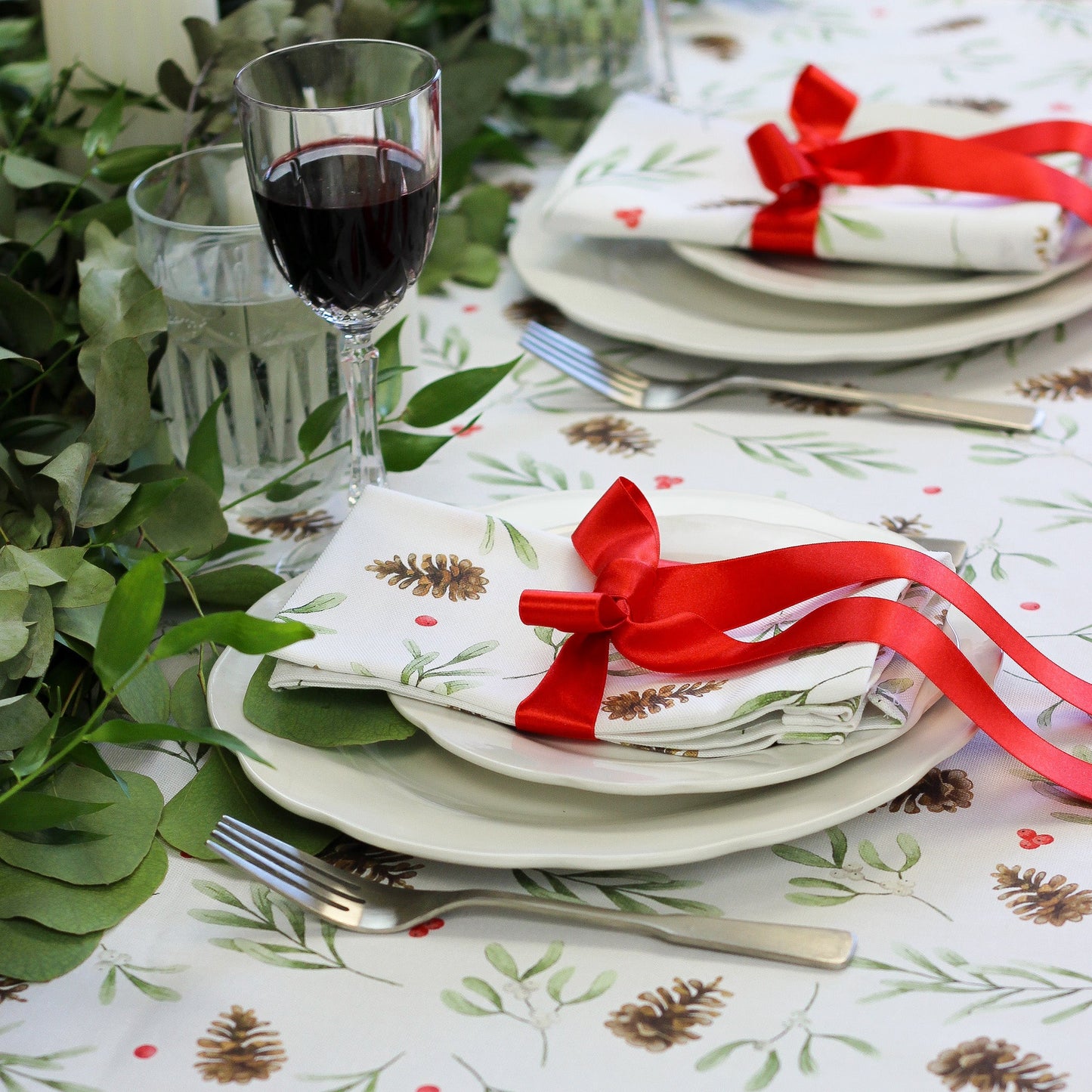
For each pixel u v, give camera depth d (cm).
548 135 164
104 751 110
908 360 134
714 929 102
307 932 103
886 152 135
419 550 112
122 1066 99
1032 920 102
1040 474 124
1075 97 168
